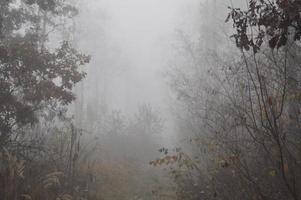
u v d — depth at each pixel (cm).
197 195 766
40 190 703
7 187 634
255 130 561
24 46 1003
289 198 522
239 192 625
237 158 567
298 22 394
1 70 980
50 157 967
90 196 899
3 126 944
